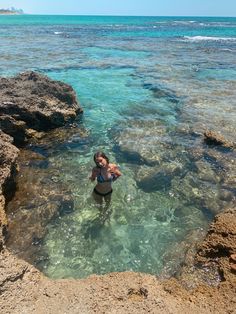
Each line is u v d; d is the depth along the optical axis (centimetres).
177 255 654
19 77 1365
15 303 485
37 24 9550
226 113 1380
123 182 893
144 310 480
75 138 1154
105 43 3947
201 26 9044
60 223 745
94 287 523
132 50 3312
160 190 869
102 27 7894
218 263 597
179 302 510
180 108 1438
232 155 1034
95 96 1611
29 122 1160
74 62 2497
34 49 3225
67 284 532
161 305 489
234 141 1127
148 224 749
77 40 4284
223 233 634
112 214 777
